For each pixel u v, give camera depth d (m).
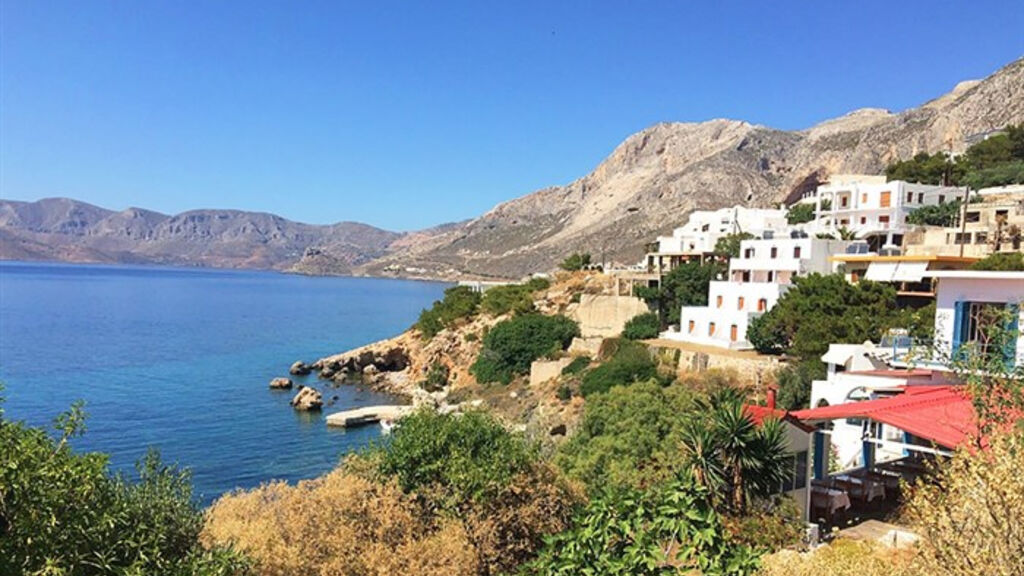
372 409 62.34
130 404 63.44
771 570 9.91
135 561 8.34
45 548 7.41
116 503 8.83
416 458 15.98
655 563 9.54
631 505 10.47
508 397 64.94
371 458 16.72
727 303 61.41
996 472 7.64
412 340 91.81
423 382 78.75
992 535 7.29
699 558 9.60
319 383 82.31
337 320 164.25
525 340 72.94
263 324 147.62
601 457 23.84
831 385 28.12
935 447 17.97
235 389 73.62
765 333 51.34
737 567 9.43
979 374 13.41
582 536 10.27
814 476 21.08
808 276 53.22
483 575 14.37
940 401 17.38
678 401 26.23
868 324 43.78
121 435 52.41
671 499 10.18
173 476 12.42
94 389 70.00
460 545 13.45
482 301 97.38
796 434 18.55
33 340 106.75
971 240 64.12
